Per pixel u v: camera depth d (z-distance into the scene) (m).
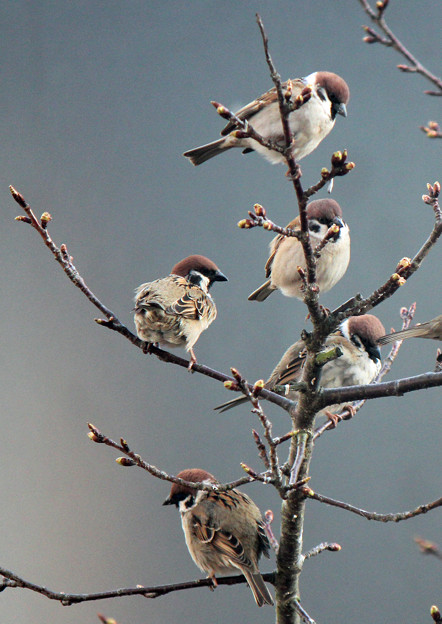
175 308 7.25
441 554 4.68
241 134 4.55
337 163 4.63
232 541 6.91
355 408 7.82
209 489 5.15
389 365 7.40
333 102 7.46
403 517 5.11
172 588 6.04
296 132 7.18
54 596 5.58
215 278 8.23
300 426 5.82
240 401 8.72
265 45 4.41
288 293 8.52
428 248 5.16
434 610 4.68
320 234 8.24
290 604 5.85
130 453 5.16
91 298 6.32
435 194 5.20
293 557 5.80
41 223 5.81
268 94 7.23
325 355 5.52
